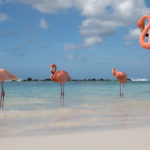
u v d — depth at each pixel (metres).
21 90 17.89
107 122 5.08
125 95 13.16
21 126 4.69
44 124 4.90
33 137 3.60
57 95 13.09
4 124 4.92
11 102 9.38
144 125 4.67
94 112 6.69
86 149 2.93
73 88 21.70
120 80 16.08
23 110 7.10
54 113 6.51
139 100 10.24
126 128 4.30
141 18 5.86
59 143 3.21
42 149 2.94
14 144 3.18
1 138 3.55
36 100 10.20
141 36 5.70
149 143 3.15
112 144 3.12
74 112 6.69
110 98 11.23
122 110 7.10
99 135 3.66
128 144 3.11
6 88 21.06
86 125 4.74
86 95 13.12
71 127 4.55
